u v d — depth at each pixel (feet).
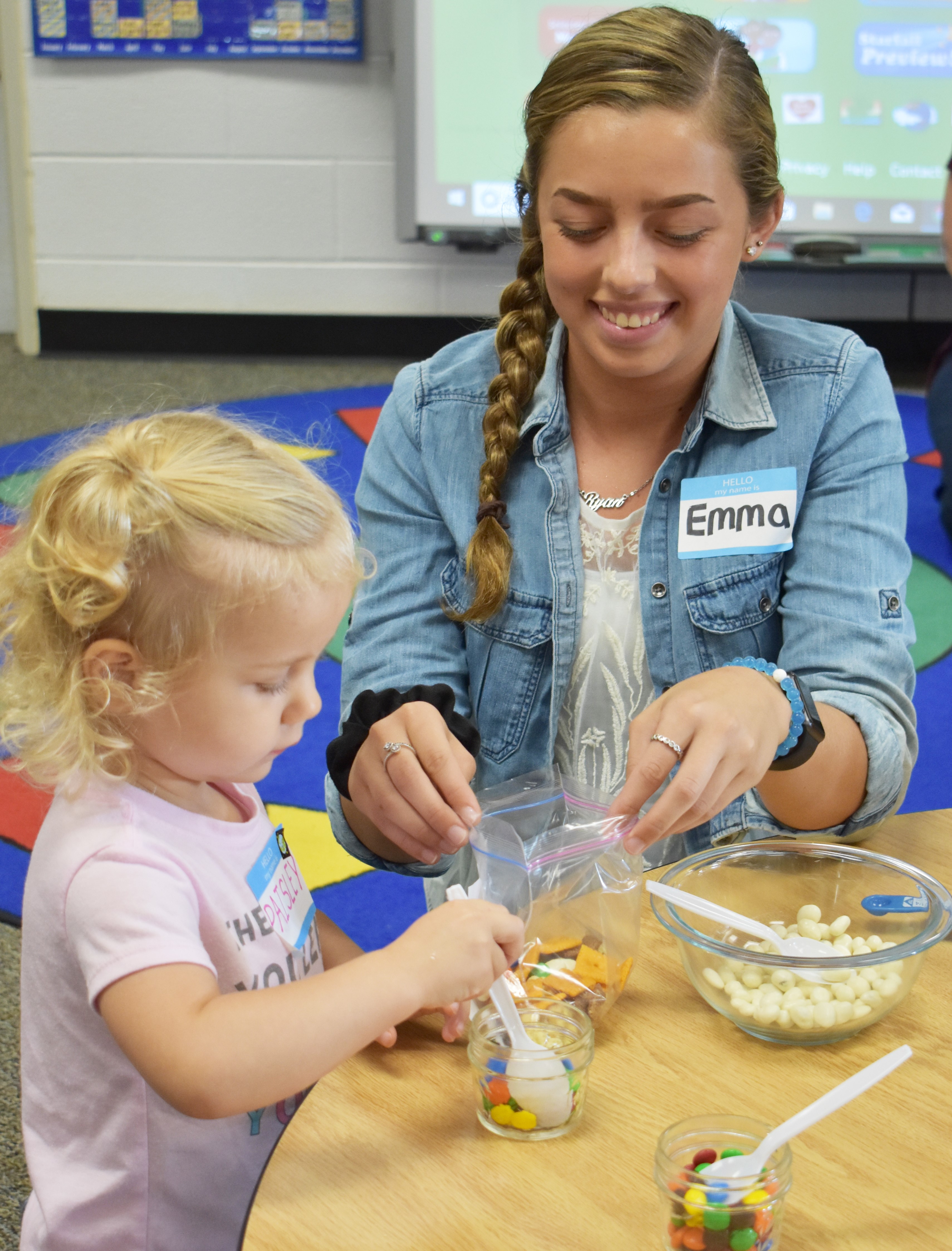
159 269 17.76
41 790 2.91
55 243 17.69
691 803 2.90
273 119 17.01
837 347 4.09
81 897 2.55
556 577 4.17
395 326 17.93
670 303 3.60
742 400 4.03
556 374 4.15
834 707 3.58
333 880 6.81
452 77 15.96
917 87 15.81
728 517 4.03
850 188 16.17
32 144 17.24
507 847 2.97
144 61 16.79
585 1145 2.44
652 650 4.14
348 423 14.26
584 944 2.87
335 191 17.33
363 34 16.52
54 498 2.69
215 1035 2.35
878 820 3.67
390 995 2.46
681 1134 2.28
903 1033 2.77
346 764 3.42
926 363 17.81
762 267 16.40
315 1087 2.64
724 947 2.69
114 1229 2.80
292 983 2.51
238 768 2.75
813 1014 2.66
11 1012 5.68
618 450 4.20
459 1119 2.53
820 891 3.09
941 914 2.78
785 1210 2.25
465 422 4.31
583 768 4.32
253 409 14.87
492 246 16.71
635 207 3.43
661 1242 2.20
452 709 3.64
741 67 3.56
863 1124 2.47
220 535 2.57
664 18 3.52
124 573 2.54
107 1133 2.78
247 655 2.63
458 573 4.28
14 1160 4.84
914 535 11.98
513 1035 2.60
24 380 16.51
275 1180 2.36
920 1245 2.17
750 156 3.52
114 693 2.61
